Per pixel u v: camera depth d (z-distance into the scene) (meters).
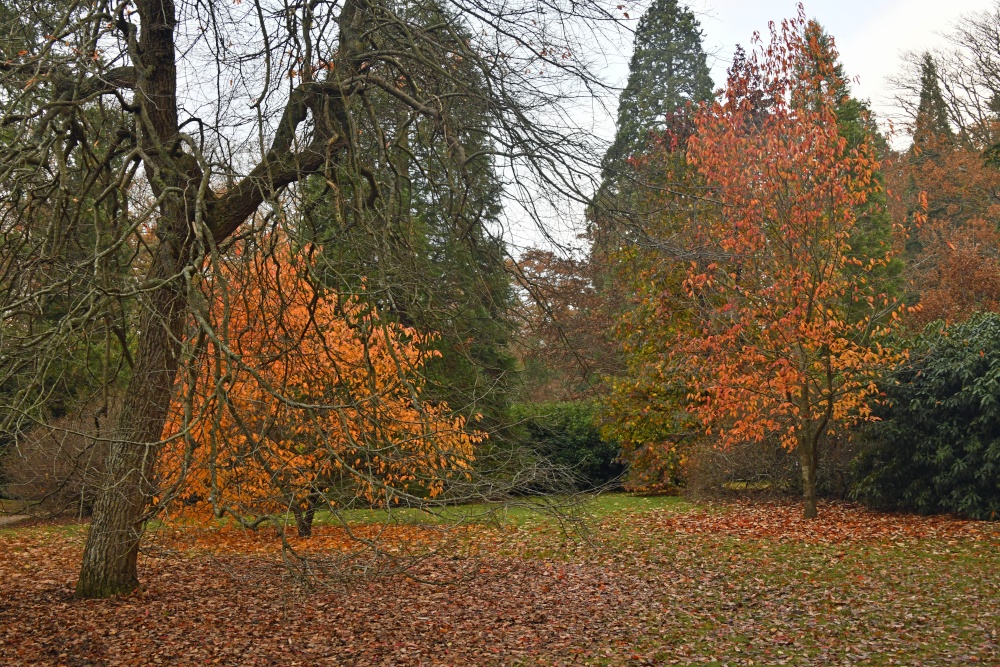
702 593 9.55
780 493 17.20
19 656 7.33
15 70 6.90
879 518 14.12
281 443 7.49
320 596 9.66
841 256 13.41
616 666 7.11
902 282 24.33
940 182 29.56
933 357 14.41
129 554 9.10
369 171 7.94
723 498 17.28
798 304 13.21
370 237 7.25
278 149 8.40
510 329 8.77
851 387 13.87
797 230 13.02
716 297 14.73
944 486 13.88
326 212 8.21
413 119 7.80
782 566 10.70
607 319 15.31
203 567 10.97
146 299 6.02
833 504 16.00
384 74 8.81
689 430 18.14
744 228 12.95
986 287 23.42
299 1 7.91
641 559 11.60
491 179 8.09
